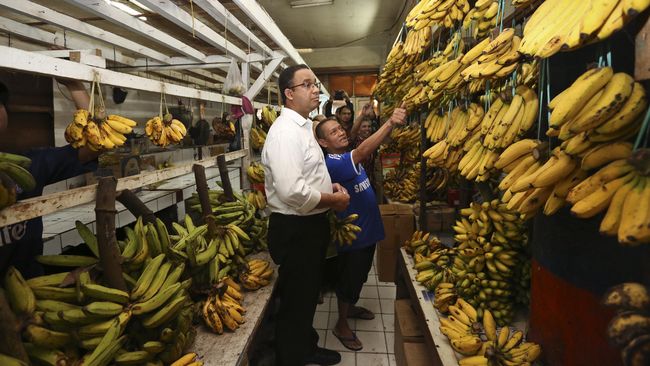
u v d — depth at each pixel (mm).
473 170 1277
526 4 1106
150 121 1914
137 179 1538
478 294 1622
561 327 1118
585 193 718
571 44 693
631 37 779
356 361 2457
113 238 1215
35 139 1643
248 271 2070
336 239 2436
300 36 7949
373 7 6191
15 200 963
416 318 2221
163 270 1369
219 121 3010
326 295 3422
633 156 631
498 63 1033
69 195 1123
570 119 743
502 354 1236
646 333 587
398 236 3623
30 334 981
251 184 3248
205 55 3779
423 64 1942
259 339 2475
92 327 1070
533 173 875
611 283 954
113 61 3824
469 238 1706
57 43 3344
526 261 1558
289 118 1915
